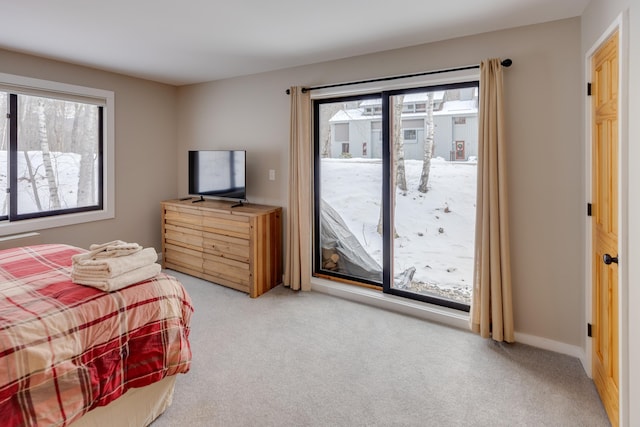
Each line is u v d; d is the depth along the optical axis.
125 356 1.63
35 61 3.30
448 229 3.12
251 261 3.50
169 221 4.24
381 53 3.11
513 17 2.37
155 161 4.46
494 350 2.54
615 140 1.75
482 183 2.57
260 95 3.92
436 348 2.57
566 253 2.45
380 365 2.35
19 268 2.07
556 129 2.42
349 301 3.43
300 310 3.22
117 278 1.75
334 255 3.78
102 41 2.90
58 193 3.65
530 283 2.58
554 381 2.18
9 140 3.26
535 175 2.51
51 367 1.35
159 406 1.85
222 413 1.89
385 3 2.20
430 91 3.00
